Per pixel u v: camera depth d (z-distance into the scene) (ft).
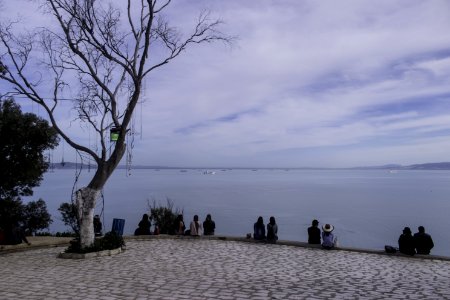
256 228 71.00
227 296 35.99
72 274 44.62
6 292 36.70
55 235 90.53
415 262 54.85
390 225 176.35
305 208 253.24
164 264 50.85
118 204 269.44
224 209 242.78
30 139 76.38
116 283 40.40
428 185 598.75
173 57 62.95
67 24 59.11
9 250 61.16
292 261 54.19
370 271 48.37
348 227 169.78
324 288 39.50
